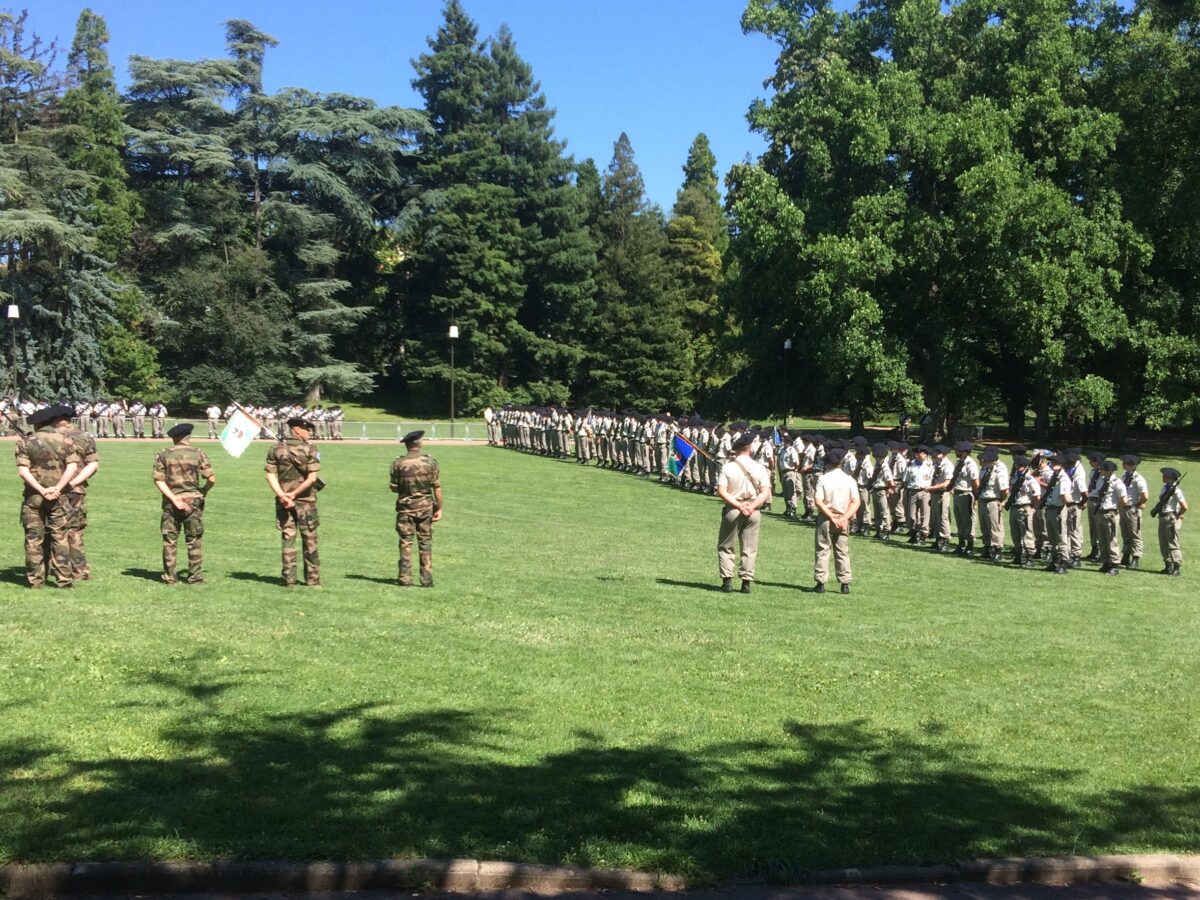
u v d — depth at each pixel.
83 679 7.93
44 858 4.95
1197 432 60.72
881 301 44.25
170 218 67.12
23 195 56.31
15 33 63.44
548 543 18.36
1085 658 10.33
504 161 74.06
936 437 47.41
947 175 43.59
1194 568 19.08
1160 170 46.47
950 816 6.08
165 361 66.75
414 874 5.03
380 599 11.90
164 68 68.19
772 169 58.78
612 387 73.19
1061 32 43.56
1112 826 6.07
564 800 5.98
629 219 78.06
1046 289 39.97
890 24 47.78
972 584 15.57
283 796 5.85
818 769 6.75
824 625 11.44
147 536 16.81
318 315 68.88
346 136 71.12
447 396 71.94
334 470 32.38
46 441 11.58
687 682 8.67
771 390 55.59
